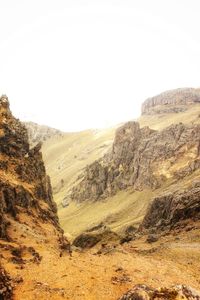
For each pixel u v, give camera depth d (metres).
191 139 143.88
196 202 63.22
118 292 26.16
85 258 36.69
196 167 132.62
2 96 68.50
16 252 34.09
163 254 41.88
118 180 155.62
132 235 64.88
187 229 56.81
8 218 45.91
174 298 21.72
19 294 25.05
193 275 33.84
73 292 25.95
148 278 29.97
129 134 168.88
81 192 164.12
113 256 38.41
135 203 134.88
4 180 51.56
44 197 65.88
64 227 137.25
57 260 34.00
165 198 74.19
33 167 66.62
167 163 142.38
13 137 64.12
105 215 131.62
